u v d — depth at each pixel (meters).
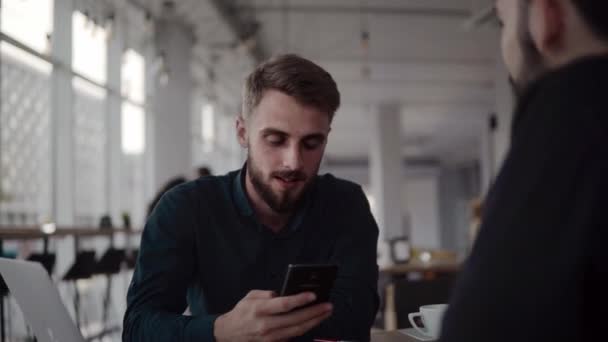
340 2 7.02
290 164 1.09
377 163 12.37
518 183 0.49
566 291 0.44
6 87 5.53
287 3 7.00
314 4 7.06
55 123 5.53
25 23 4.99
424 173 21.03
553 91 0.51
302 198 1.22
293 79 1.07
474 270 0.49
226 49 8.10
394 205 12.14
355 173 20.19
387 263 4.75
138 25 6.87
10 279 0.84
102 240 6.19
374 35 8.22
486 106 12.95
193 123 10.30
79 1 5.86
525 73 0.57
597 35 0.52
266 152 1.10
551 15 0.54
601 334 0.44
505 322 0.45
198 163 10.27
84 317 5.50
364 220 1.35
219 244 1.22
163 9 6.51
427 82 10.95
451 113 13.61
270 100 1.08
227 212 1.23
